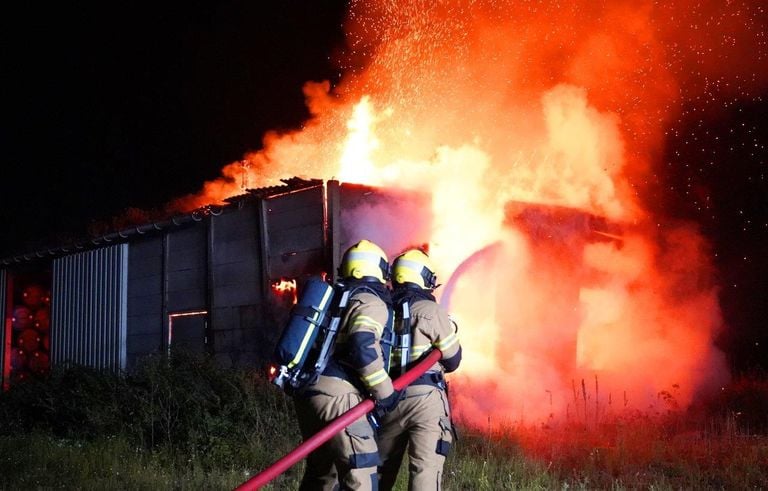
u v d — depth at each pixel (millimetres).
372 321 4605
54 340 15633
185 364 10164
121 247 14344
